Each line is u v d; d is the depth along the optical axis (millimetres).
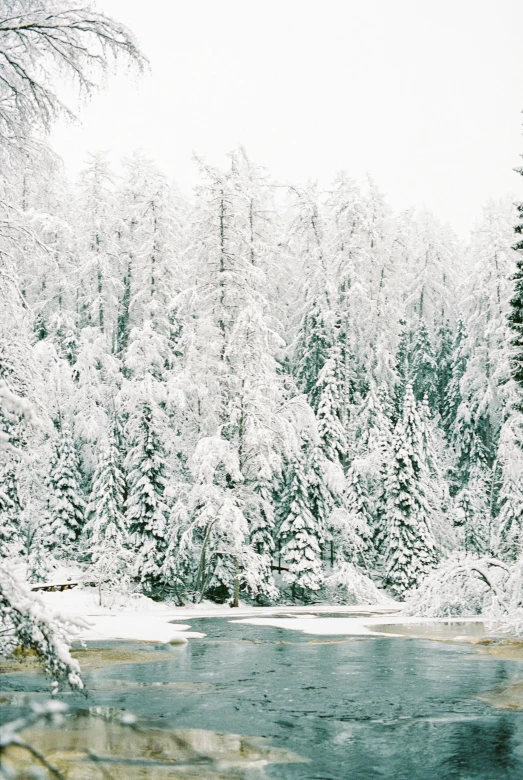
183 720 9586
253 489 40875
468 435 49875
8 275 12703
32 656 14031
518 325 24109
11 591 7691
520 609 20703
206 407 38844
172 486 36625
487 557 27562
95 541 36281
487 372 49781
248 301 37219
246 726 9344
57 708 3207
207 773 7223
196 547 39969
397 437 42281
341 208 57281
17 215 13445
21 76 11492
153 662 15023
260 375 36906
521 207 24406
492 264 51562
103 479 38094
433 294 62625
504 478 38906
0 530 25969
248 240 39906
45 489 38000
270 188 54062
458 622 25938
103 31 11203
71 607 30500
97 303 45344
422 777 7277
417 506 41156
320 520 42031
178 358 41406
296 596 41750
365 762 7793
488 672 13781
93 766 7102
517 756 8062
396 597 41125
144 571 36656
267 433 35469
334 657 15984
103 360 43531
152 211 44531
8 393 6629
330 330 50125
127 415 44469
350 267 52812
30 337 14562
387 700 11086
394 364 51969
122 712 9938
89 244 47188
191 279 39875
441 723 9594
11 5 11102
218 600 38625
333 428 43406
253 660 15438
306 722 9609
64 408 40719
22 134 12188
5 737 3059
